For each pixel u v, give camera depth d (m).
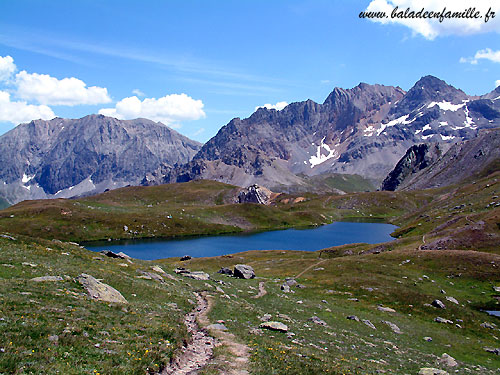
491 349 47.41
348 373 24.75
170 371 20.78
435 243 107.69
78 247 57.78
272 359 24.58
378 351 37.28
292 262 108.00
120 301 33.00
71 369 17.25
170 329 27.14
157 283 47.12
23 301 24.92
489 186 199.88
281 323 37.09
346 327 46.88
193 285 54.03
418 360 37.03
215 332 29.69
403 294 69.75
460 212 157.38
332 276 84.81
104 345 21.12
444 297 68.00
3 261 35.44
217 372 20.84
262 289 66.50
